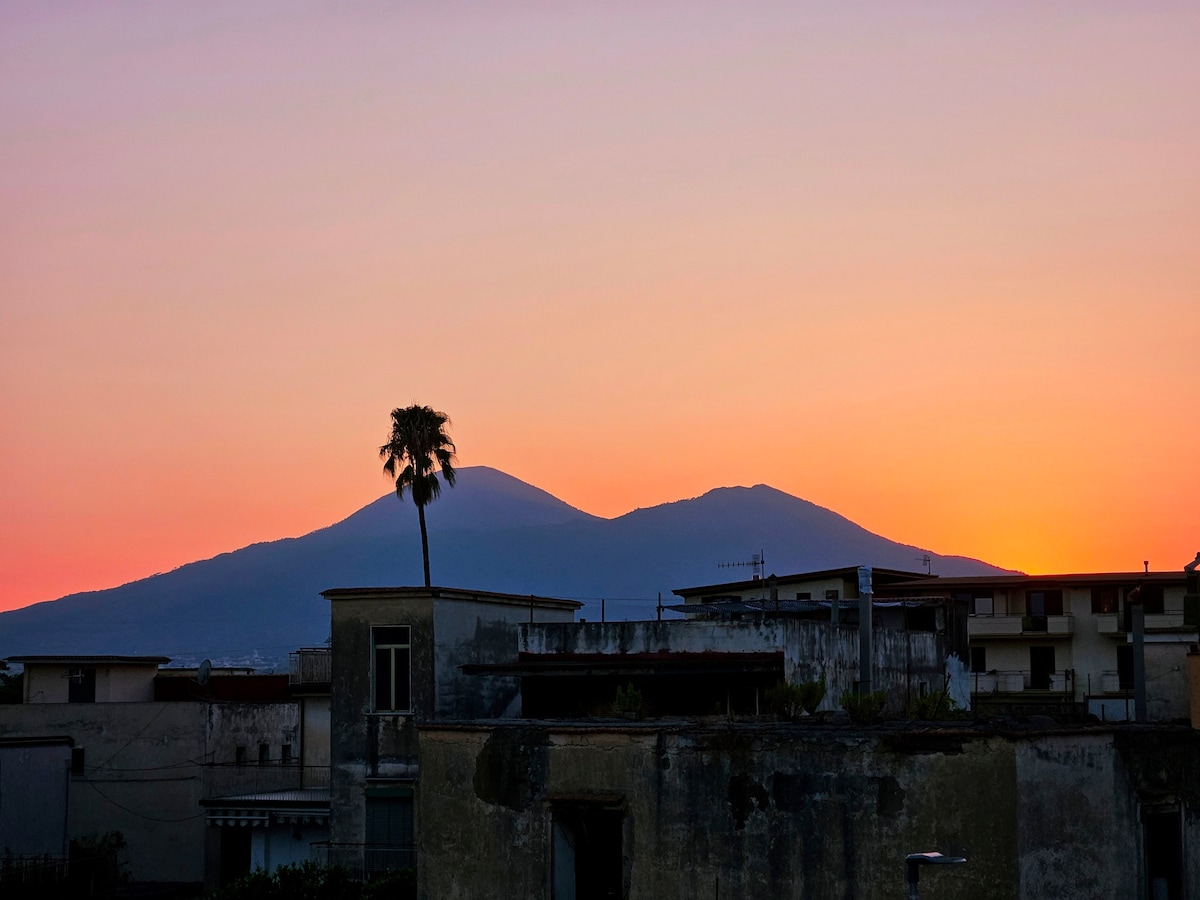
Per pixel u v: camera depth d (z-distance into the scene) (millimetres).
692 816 20125
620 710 26453
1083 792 19000
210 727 51656
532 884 21141
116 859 48219
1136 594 32094
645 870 20344
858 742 19141
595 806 20688
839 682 35031
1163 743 20281
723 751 20016
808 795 19391
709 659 32406
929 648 42219
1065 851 18594
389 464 69938
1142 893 19562
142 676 58000
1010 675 76312
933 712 25250
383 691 36219
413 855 35125
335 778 36156
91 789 51438
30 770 37688
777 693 25000
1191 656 21859
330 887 33156
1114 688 74875
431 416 70375
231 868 48969
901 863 18656
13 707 52062
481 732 22016
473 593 37656
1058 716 26125
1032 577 77062
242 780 53281
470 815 21969
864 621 35562
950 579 79375
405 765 35562
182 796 50969
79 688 56125
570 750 21203
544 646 34688
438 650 36031
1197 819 20625
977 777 18344
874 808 18922
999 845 18047
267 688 59219
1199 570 23969
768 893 19469
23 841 37219
